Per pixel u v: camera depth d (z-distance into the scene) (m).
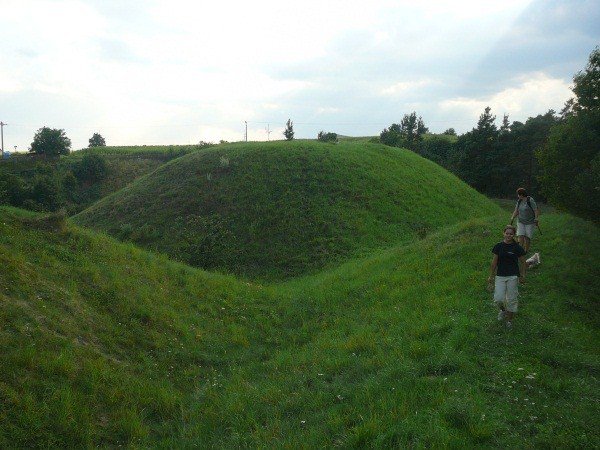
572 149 13.43
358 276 14.70
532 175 49.97
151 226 25.64
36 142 63.81
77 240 12.22
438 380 6.05
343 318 10.97
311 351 9.02
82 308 8.91
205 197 27.83
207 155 34.78
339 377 7.21
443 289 10.79
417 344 7.52
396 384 6.15
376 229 23.69
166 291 11.81
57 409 5.93
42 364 6.57
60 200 38.78
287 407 6.50
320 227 23.53
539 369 6.31
